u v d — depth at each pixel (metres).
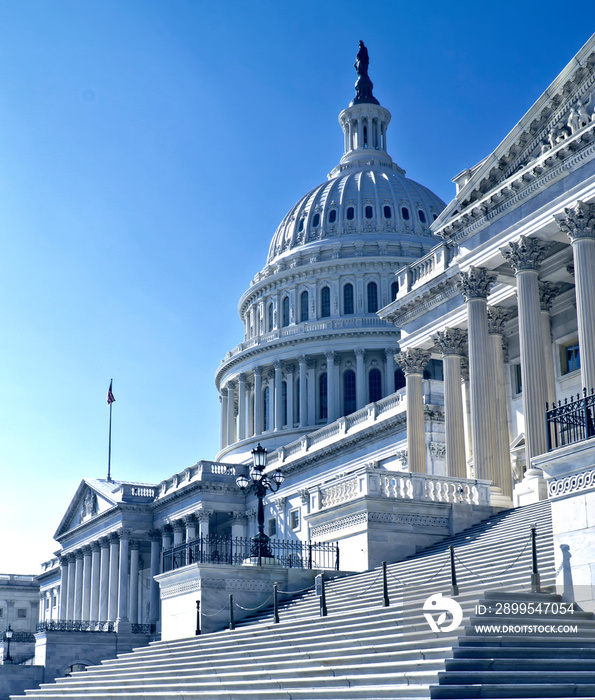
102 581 107.44
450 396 49.38
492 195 41.62
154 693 28.20
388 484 39.41
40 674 79.31
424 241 123.50
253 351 121.62
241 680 25.55
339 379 116.12
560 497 22.00
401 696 18.41
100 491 109.81
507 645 19.55
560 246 42.41
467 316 46.34
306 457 83.81
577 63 37.44
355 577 35.78
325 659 22.91
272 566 38.44
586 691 17.48
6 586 153.75
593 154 36.59
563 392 46.62
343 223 125.38
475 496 40.72
